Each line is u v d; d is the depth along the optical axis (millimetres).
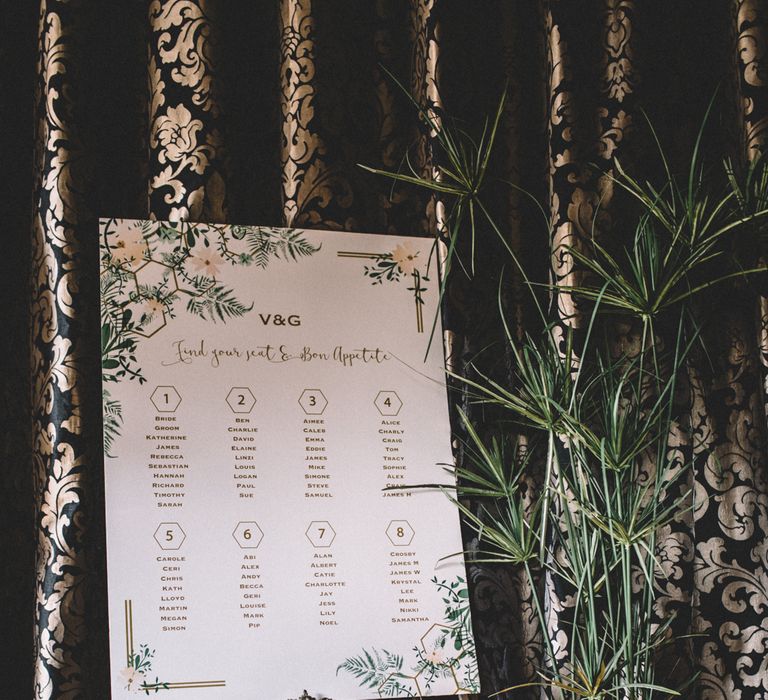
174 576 1926
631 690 1870
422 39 2326
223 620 1928
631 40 2355
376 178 2260
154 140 2160
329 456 2064
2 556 1954
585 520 1980
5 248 2082
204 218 2131
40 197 2082
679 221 2123
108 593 1884
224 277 2100
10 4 2191
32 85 2178
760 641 2162
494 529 2111
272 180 2227
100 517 1976
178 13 2201
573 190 2250
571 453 2031
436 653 2006
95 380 2020
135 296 2039
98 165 2111
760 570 2193
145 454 1970
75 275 2033
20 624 1942
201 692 1881
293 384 2082
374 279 2180
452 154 2059
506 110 2346
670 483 2055
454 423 2168
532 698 2107
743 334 2293
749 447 2242
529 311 2279
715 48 2422
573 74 2309
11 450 2004
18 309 2070
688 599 2152
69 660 1891
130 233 2068
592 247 2229
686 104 2379
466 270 2238
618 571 2105
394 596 2021
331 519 2031
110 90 2178
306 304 2129
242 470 2012
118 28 2213
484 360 2217
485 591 2123
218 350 2061
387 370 2141
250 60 2275
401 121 2312
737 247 2283
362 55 2309
